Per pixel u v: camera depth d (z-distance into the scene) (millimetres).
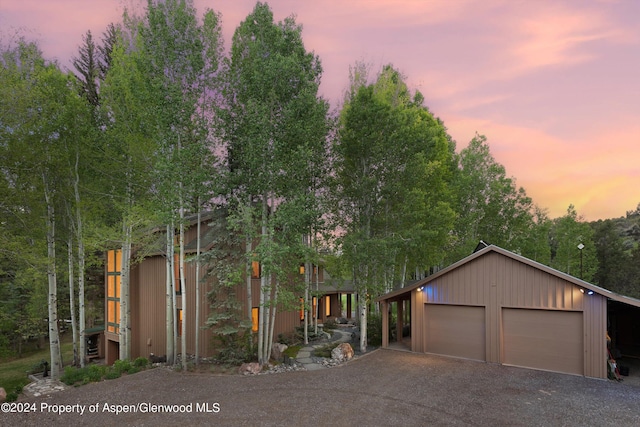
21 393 10500
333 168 15781
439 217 16422
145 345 17234
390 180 15531
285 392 9539
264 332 14023
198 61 12367
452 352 13766
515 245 27391
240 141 12969
